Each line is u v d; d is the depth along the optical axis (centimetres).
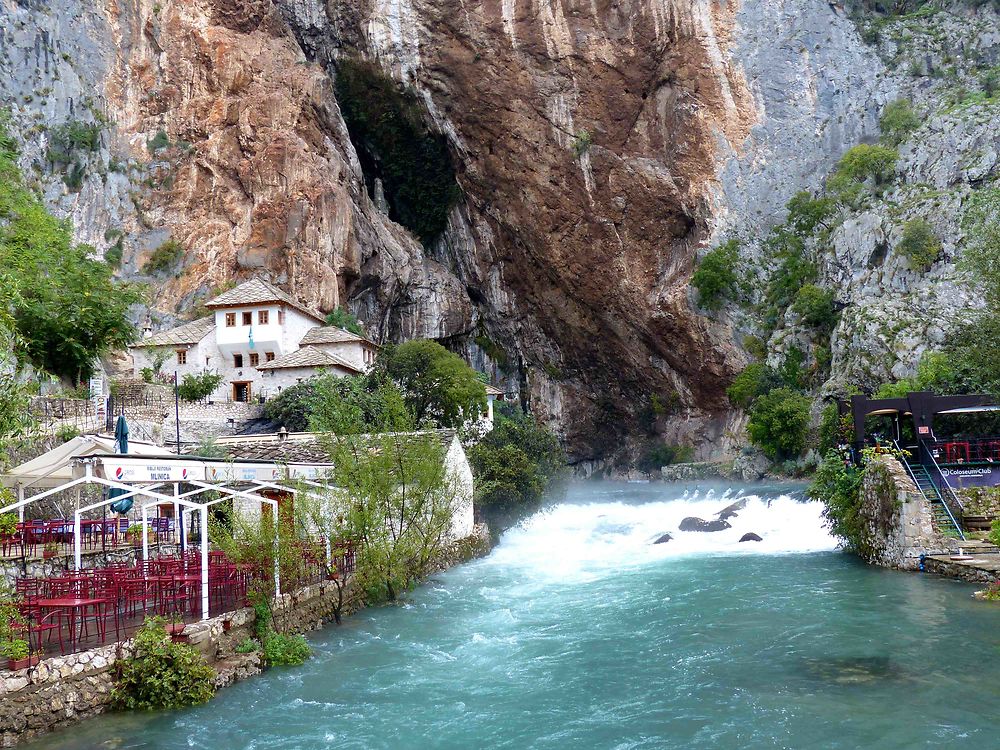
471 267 8012
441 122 7481
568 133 7244
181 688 1369
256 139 6681
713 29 7188
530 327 8000
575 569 2830
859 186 6656
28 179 5694
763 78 7281
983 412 2945
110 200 6259
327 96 7131
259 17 7175
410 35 7288
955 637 1630
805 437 5634
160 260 6297
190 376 5066
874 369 5275
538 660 1647
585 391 8012
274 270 6366
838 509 2850
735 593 2238
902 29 7831
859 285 6012
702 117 7100
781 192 7138
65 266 4069
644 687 1438
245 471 1880
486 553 3181
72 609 1462
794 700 1318
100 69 6519
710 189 7044
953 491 2550
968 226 3081
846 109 7300
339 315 6266
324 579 2011
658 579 2548
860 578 2331
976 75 7062
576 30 7150
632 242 7325
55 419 3070
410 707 1367
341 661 1652
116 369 5244
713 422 7144
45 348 3709
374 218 7331
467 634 1881
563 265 7506
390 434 2420
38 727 1204
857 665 1490
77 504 2003
